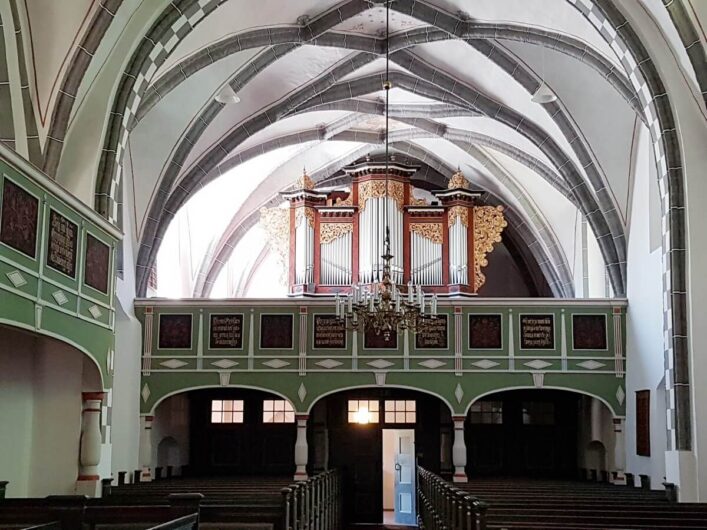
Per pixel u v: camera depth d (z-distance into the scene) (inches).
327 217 1005.2
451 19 772.6
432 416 962.7
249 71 807.7
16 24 524.4
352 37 831.1
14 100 534.3
